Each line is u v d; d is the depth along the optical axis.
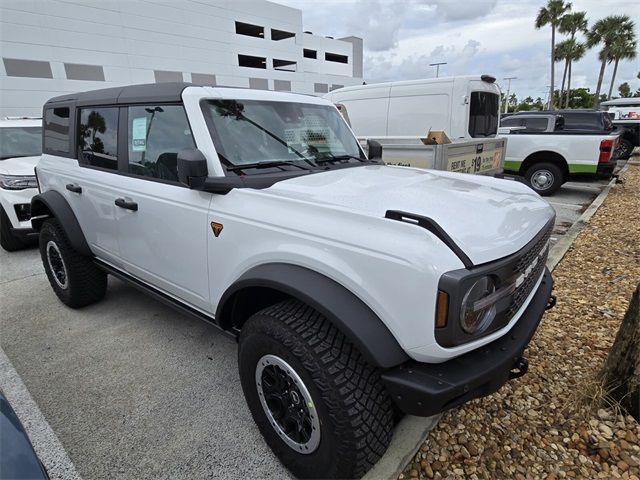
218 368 2.82
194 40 33.03
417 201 1.89
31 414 2.39
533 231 1.86
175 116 2.37
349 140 3.17
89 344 3.16
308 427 1.77
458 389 1.46
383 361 1.49
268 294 2.12
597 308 3.39
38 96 24.61
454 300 1.40
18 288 4.34
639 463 1.91
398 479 1.85
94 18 26.69
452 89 6.75
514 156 8.98
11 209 5.27
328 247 1.64
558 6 37.00
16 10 23.14
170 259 2.49
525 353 2.76
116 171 2.88
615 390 2.19
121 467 2.01
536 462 1.94
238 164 2.25
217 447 2.13
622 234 5.43
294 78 42.72
